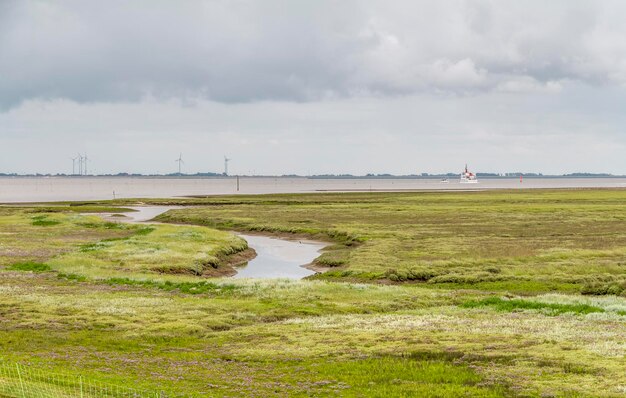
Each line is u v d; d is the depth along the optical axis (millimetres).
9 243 90875
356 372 32375
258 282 61281
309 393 29000
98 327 43250
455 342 38156
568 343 37094
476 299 54875
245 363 34844
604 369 31297
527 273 68688
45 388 27250
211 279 63781
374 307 51938
